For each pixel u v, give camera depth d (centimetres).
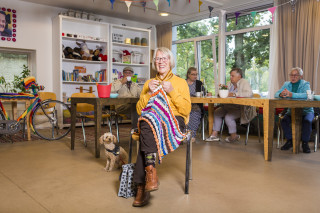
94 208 167
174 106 195
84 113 418
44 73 587
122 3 566
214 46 648
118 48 677
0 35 532
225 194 191
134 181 170
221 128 412
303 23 483
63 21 601
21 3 555
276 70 527
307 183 214
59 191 196
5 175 235
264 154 302
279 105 280
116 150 244
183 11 627
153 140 167
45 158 296
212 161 282
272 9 410
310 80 479
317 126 338
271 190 199
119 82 397
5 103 525
